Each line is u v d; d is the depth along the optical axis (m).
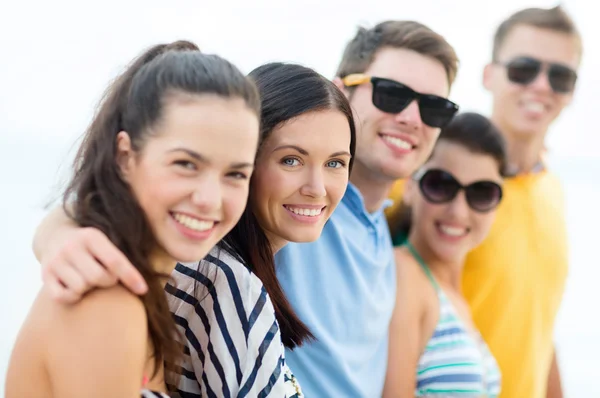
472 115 2.83
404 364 2.58
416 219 2.83
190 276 1.58
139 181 1.33
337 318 2.28
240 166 1.32
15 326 5.11
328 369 2.24
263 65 1.77
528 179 3.29
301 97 1.69
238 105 1.31
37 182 9.06
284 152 1.69
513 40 3.36
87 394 1.25
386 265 2.53
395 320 2.60
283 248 2.17
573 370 6.24
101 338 1.25
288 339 1.90
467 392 2.65
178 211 1.31
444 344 2.68
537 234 3.20
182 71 1.32
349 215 2.40
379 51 2.51
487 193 2.79
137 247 1.32
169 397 1.44
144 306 1.33
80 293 1.24
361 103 2.51
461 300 2.88
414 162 2.53
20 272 6.10
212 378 1.56
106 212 1.34
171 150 1.29
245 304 1.56
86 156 1.40
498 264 3.03
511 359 3.04
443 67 2.52
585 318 7.46
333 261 2.30
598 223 11.03
